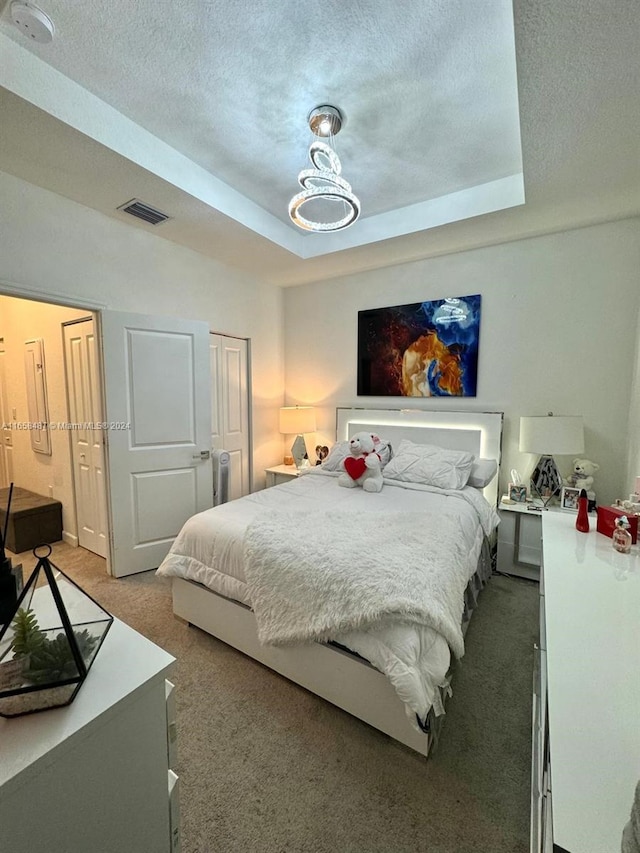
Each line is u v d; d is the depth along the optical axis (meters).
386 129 1.95
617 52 1.24
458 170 2.30
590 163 1.85
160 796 0.83
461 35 1.43
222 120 1.91
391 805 1.22
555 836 0.55
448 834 1.14
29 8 1.26
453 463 2.78
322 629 1.46
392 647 1.32
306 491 2.71
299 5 1.32
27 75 1.53
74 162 1.95
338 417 3.83
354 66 1.57
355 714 1.48
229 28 1.41
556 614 1.08
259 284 3.90
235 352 3.75
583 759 0.66
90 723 0.67
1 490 3.88
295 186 2.52
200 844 1.12
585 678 0.84
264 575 1.69
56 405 3.27
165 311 2.98
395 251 3.12
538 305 2.83
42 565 0.81
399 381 3.48
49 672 0.70
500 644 2.00
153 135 2.02
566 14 1.13
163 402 2.88
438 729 1.42
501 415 2.98
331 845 1.11
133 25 1.39
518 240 2.87
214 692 1.67
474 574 2.20
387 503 2.39
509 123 1.90
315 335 4.03
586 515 1.75
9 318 3.63
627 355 2.55
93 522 3.11
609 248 2.57
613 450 2.62
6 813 0.58
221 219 2.59
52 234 2.29
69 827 0.67
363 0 1.30
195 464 3.07
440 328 3.24
